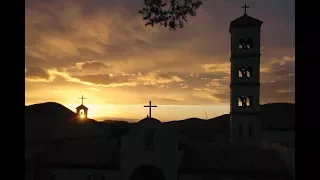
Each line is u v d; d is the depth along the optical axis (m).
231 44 41.81
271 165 30.62
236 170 30.36
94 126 49.22
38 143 36.66
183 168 31.34
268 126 39.38
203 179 30.64
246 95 40.28
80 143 38.12
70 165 32.78
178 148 32.06
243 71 40.84
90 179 32.34
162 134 31.92
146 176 31.86
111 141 39.25
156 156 31.69
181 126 60.75
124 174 31.80
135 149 32.06
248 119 39.88
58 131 41.72
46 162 33.31
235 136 39.88
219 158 32.47
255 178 29.61
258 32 40.47
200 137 55.81
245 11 41.41
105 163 32.59
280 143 34.03
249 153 33.25
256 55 40.31
